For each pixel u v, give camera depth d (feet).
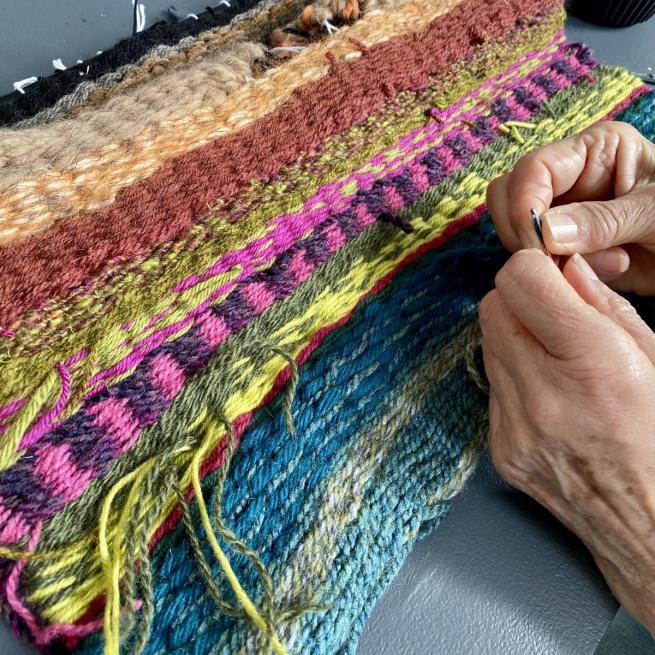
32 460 1.22
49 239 1.39
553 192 1.65
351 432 1.43
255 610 1.10
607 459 1.21
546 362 1.25
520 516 1.46
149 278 1.42
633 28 2.70
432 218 1.83
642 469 1.19
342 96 1.77
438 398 1.53
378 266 1.71
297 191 1.63
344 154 1.72
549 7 2.26
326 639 1.19
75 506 1.22
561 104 2.20
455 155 1.95
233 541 1.17
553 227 1.37
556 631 1.32
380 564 1.30
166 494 1.25
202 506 1.20
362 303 1.65
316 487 1.34
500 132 2.06
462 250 1.73
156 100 1.67
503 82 2.15
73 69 1.86
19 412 1.23
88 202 1.46
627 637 1.82
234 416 1.39
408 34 1.98
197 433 1.35
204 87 1.72
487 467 1.54
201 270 1.47
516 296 1.26
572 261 1.37
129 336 1.37
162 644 1.14
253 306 1.52
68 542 1.19
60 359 1.30
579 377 1.16
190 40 2.00
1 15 2.12
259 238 1.55
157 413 1.35
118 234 1.43
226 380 1.40
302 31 1.98
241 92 1.74
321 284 1.61
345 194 1.72
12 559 1.14
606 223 1.39
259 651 1.13
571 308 1.18
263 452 1.37
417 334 1.62
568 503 1.34
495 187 1.69
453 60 1.99
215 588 1.15
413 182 1.85
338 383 1.49
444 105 1.94
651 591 1.27
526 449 1.30
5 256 1.35
